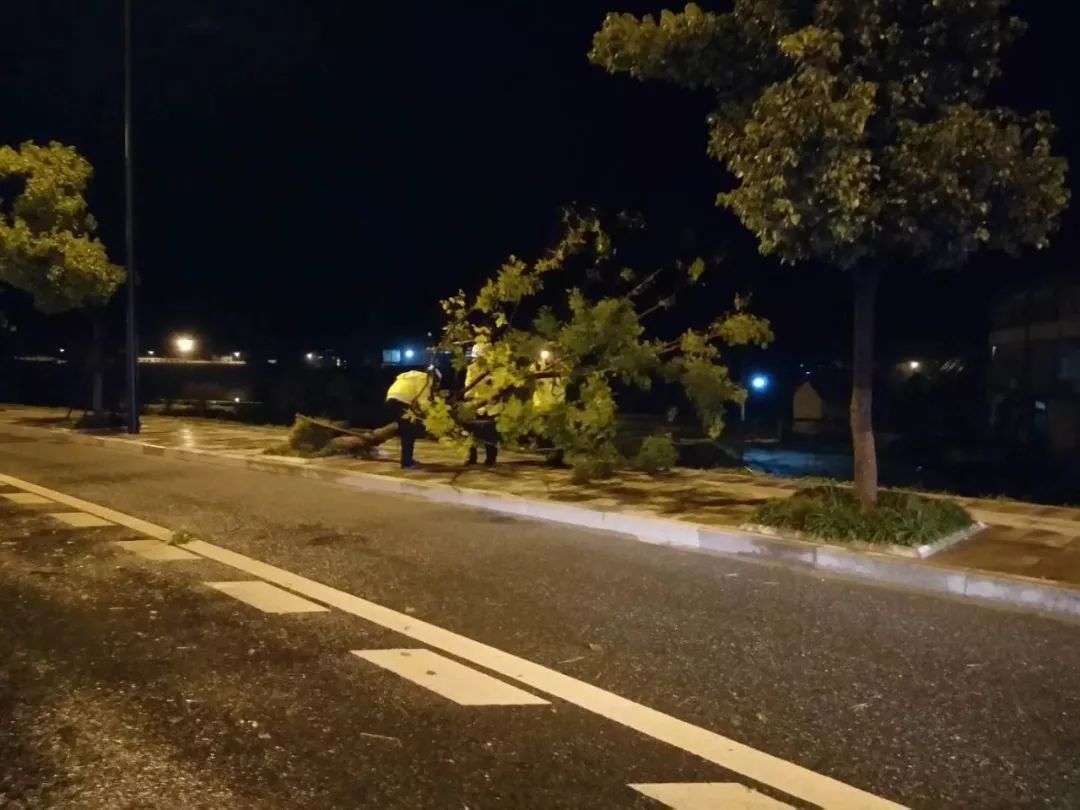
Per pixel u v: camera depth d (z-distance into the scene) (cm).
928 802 480
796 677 645
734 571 921
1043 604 809
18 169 2152
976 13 902
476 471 1459
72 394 3494
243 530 1095
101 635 714
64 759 513
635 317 1351
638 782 495
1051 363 2578
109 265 2209
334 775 498
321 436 1662
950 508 1003
